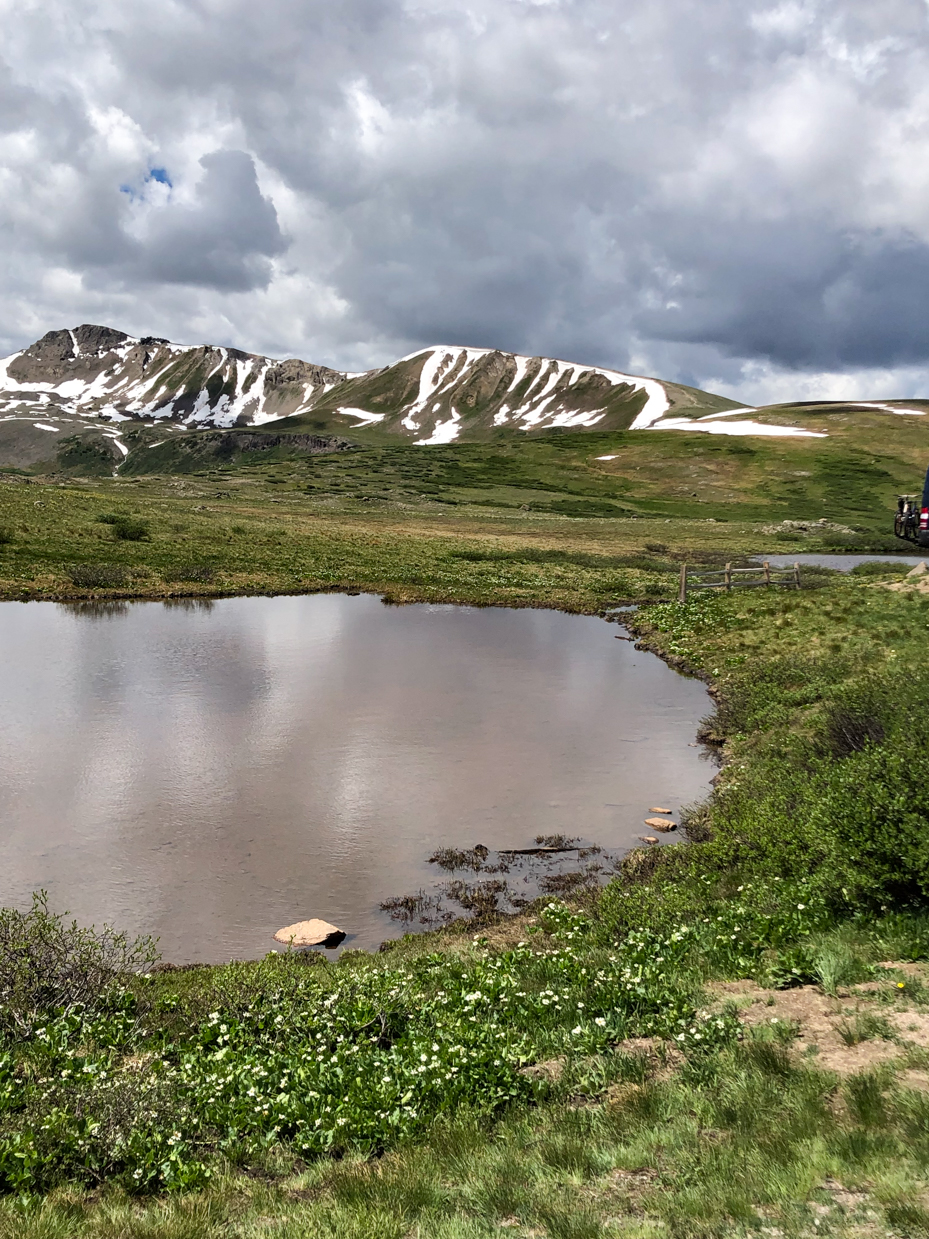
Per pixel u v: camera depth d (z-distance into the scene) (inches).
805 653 1175.6
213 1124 278.8
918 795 435.2
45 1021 367.6
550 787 759.1
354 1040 338.0
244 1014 367.9
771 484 6988.2
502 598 2053.4
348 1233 205.5
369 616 1771.7
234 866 597.3
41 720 938.7
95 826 660.7
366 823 676.1
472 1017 340.5
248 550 2662.4
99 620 1626.5
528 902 550.0
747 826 579.8
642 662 1330.0
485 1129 261.6
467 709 1021.2
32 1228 216.2
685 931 424.5
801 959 360.5
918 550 3801.7
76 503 3309.5
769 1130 235.0
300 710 1002.1
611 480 7465.6
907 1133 224.1
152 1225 217.3
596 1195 216.7
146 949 482.3
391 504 5634.8
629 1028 325.1
